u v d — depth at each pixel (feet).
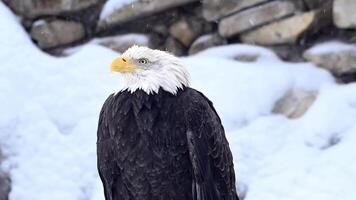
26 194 37.42
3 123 39.50
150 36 44.88
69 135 39.29
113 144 29.30
